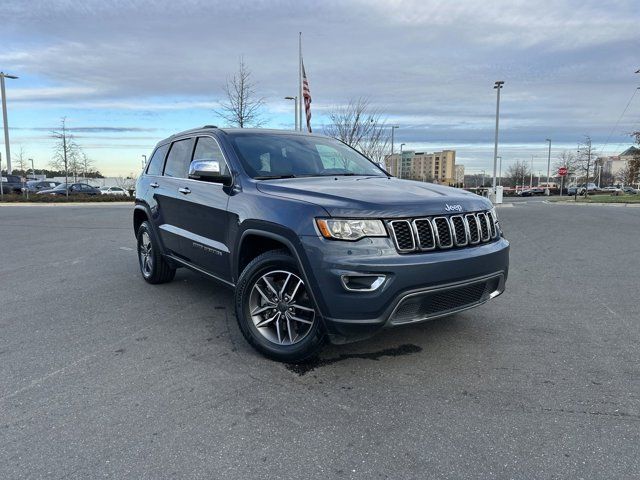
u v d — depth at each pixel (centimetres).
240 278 370
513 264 743
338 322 313
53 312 490
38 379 336
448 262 321
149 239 582
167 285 601
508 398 308
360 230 309
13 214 1831
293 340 354
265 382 330
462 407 296
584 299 536
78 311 493
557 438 263
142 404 301
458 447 255
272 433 269
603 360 367
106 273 677
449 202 345
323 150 493
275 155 445
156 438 264
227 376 339
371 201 322
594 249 895
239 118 2350
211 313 484
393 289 306
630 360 366
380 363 360
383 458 246
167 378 337
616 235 1106
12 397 310
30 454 250
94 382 331
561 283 613
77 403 302
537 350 386
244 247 385
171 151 556
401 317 316
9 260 787
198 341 407
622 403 301
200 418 285
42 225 1370
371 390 319
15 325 450
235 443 260
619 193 6381
